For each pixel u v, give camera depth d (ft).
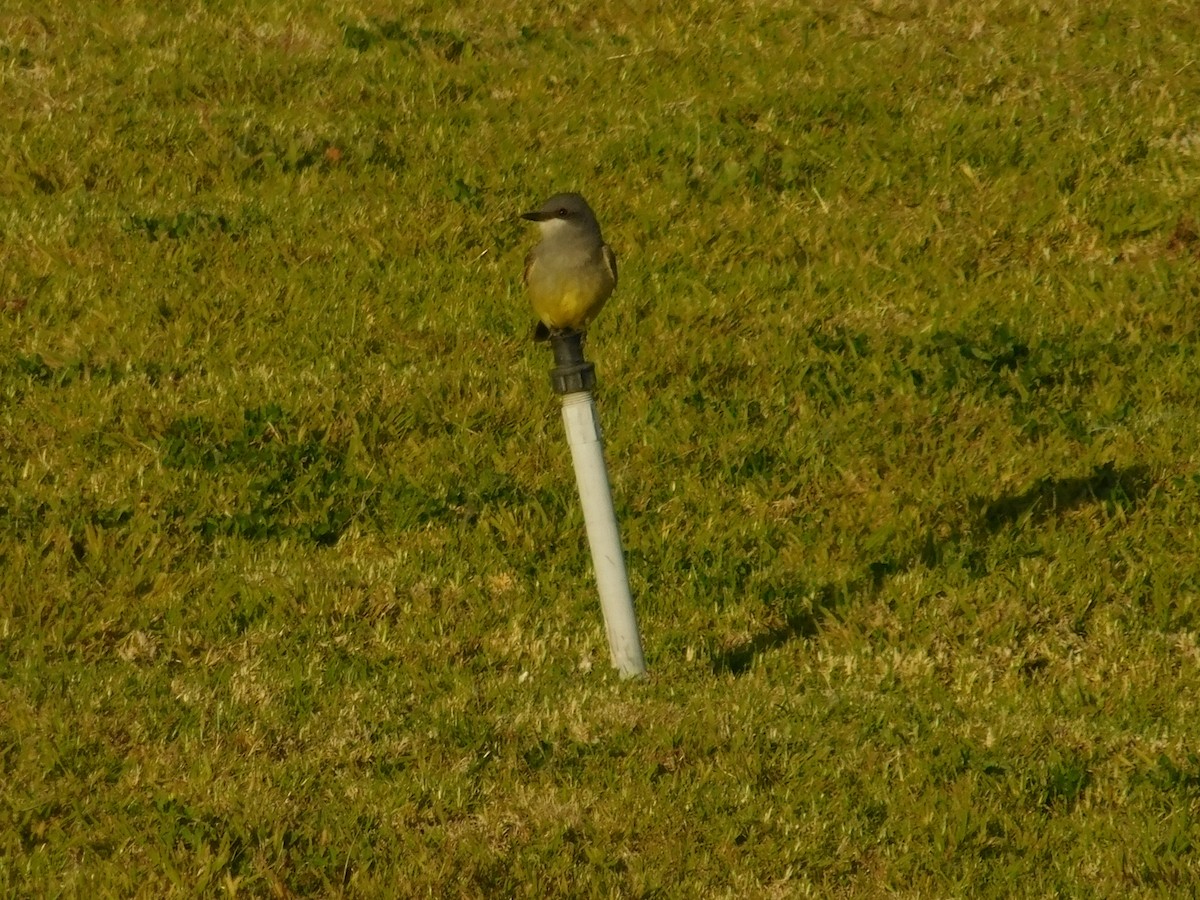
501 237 59.00
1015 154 66.18
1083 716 37.11
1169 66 74.08
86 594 38.50
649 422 48.52
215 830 30.12
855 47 75.41
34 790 31.01
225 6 76.28
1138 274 59.11
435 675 36.83
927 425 49.29
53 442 44.55
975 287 57.98
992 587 41.73
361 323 52.47
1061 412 49.96
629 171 63.98
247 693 35.22
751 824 31.94
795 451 47.32
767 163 64.69
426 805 31.76
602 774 33.04
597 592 40.86
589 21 77.77
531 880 29.71
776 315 55.06
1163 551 43.21
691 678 37.52
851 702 36.86
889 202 63.52
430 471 45.37
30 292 52.39
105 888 28.32
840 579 42.09
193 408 46.65
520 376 50.26
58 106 65.21
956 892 30.27
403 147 64.64
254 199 59.98
